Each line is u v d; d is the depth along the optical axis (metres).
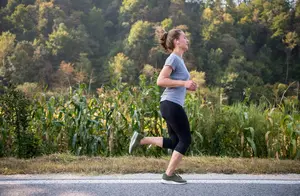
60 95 6.16
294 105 6.21
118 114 5.88
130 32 88.94
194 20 96.81
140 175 3.89
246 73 73.69
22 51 75.56
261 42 96.50
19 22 95.12
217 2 103.94
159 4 99.00
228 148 5.79
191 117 5.80
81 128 5.71
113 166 4.06
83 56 82.69
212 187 3.51
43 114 5.95
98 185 3.54
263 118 5.83
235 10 103.69
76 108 5.83
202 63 80.81
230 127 5.79
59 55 83.38
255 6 104.56
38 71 75.00
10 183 3.58
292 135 5.52
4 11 101.00
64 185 3.53
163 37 3.63
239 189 3.47
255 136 5.71
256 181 3.73
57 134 5.86
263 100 6.39
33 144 5.29
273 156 5.55
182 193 3.33
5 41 78.19
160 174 3.94
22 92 5.54
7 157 4.87
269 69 85.00
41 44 81.81
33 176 3.83
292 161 4.50
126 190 3.39
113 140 5.73
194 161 4.37
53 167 4.04
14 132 5.32
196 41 89.75
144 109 5.91
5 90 5.53
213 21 93.50
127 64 77.12
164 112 3.48
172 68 3.46
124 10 100.62
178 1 95.38
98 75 77.38
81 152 5.66
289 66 87.44
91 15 100.88
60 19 94.06
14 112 5.41
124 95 6.23
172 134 3.64
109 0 114.31
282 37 91.12
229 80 69.50
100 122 5.93
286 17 92.44
